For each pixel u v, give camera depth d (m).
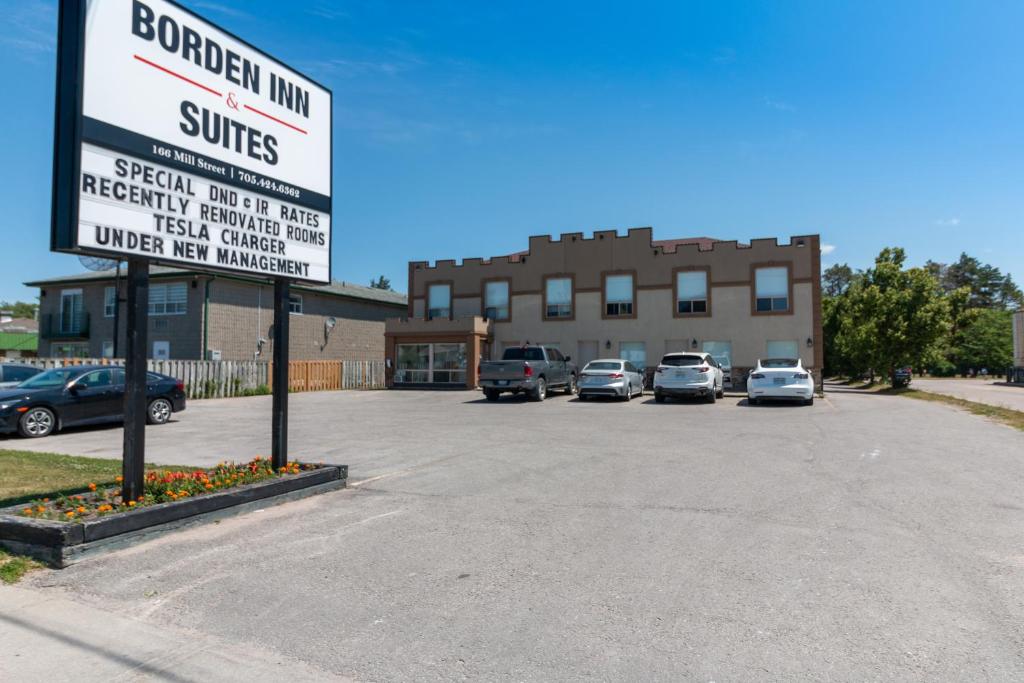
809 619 3.98
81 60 5.65
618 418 16.02
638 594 4.43
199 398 24.69
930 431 12.70
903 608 4.11
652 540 5.58
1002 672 3.32
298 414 17.88
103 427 14.81
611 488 7.62
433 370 31.41
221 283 31.31
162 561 5.13
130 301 6.11
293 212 7.97
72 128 5.67
